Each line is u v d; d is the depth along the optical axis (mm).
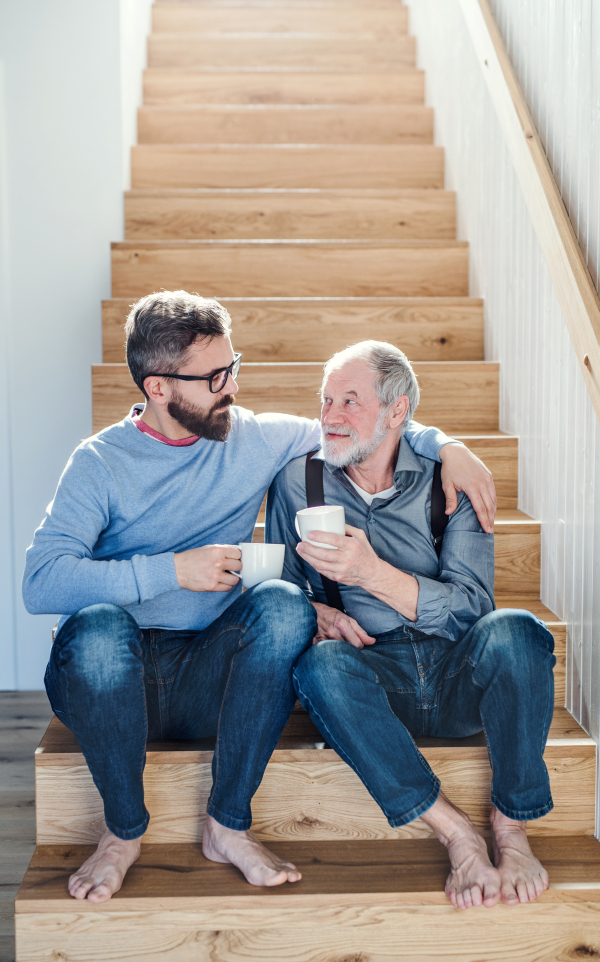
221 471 1500
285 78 3238
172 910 1285
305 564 1597
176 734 1495
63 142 2551
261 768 1339
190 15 3471
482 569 1516
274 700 1314
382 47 3424
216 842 1367
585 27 1623
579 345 1549
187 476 1477
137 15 3086
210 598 1490
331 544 1350
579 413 1688
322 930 1302
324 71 3248
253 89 3236
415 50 3441
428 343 2520
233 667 1324
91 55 2549
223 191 2777
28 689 2637
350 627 1483
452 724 1496
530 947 1319
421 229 2855
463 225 2750
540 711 1333
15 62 2518
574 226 1699
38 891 1303
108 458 1442
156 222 2756
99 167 2580
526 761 1329
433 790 1310
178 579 1338
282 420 1627
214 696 1416
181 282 2627
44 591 1341
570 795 1539
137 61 3084
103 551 1477
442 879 1344
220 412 1449
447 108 2920
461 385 2336
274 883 1308
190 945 1294
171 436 1490
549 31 1853
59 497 1406
